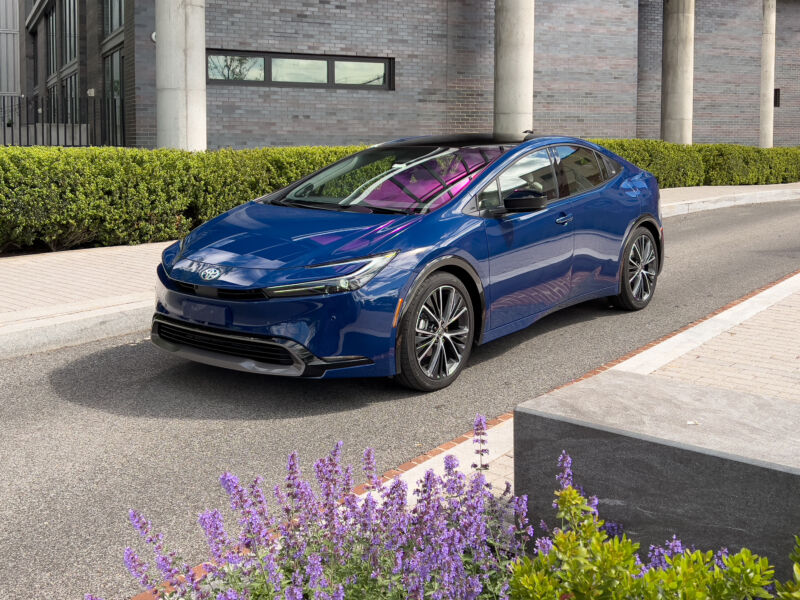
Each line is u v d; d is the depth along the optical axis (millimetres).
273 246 5301
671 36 22672
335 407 5129
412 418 4941
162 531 3545
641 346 6520
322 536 2822
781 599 1938
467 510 2844
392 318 5078
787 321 6680
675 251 11562
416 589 2383
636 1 21188
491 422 4832
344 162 6680
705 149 22578
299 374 4934
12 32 37938
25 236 9961
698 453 2670
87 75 22109
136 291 7797
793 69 29141
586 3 20578
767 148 24141
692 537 2727
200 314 5203
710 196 18594
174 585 2643
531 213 6156
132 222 10797
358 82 17797
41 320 6586
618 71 21172
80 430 4742
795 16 28891
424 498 2924
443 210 5629
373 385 5578
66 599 3041
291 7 16750
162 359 6160
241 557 2699
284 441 4574
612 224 7090
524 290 6113
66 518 3674
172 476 4121
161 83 13133
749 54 26406
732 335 6262
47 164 9836
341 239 5254
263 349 5051
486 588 2701
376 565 2635
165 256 5727
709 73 26000
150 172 10828
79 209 10172
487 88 19141
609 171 7316
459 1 18609
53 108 16625
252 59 16625
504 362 6125
